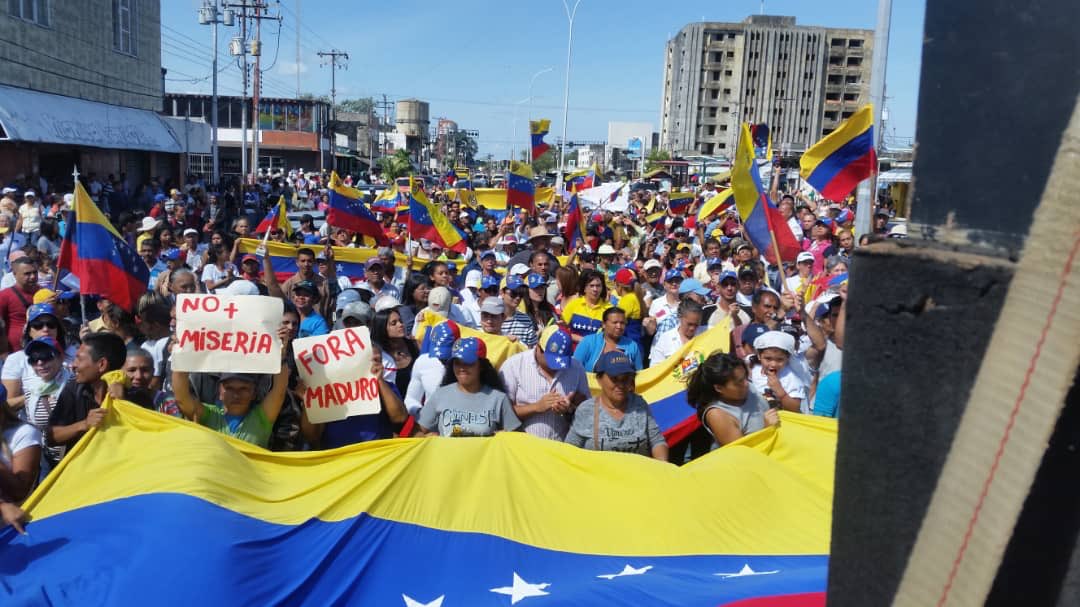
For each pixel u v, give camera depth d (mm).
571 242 15289
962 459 910
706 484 4531
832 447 5148
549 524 4312
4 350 6676
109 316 7137
